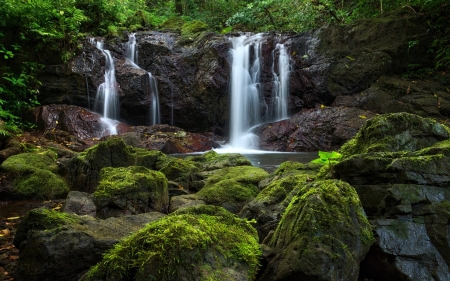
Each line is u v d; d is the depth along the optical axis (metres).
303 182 3.37
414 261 2.42
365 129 3.25
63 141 9.74
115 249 2.19
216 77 12.40
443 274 2.40
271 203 3.32
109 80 11.98
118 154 5.51
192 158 6.60
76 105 11.55
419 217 2.56
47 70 11.24
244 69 12.91
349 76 12.12
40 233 2.47
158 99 12.29
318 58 12.56
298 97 12.59
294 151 11.12
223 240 2.21
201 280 1.97
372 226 2.51
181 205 4.05
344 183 2.54
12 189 5.26
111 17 14.45
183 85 12.44
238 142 12.35
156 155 5.88
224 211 2.60
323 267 2.14
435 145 3.00
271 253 2.37
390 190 2.57
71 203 3.71
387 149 2.98
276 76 12.93
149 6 20.22
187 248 2.00
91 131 10.57
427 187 2.64
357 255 2.30
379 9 15.08
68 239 2.44
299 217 2.36
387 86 11.84
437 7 12.84
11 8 10.55
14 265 2.89
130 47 12.81
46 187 5.40
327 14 15.43
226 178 4.87
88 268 2.49
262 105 12.91
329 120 11.13
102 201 3.79
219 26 18.34
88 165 5.43
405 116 3.14
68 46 11.66
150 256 1.99
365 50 12.59
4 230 3.89
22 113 10.57
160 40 13.20
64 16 12.20
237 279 2.06
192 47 13.10
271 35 13.62
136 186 3.92
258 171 5.05
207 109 12.42
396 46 12.50
